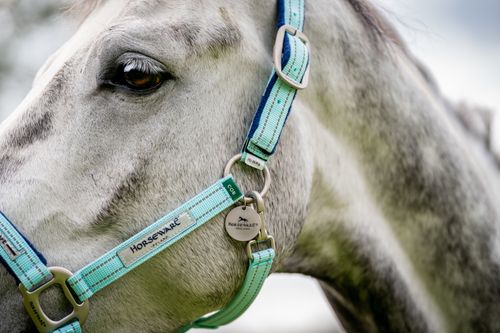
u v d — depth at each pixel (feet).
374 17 5.35
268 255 4.38
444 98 6.19
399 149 5.36
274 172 4.45
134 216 4.16
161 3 4.30
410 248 5.57
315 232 5.14
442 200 5.55
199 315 4.50
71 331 4.04
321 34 4.93
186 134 4.24
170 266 4.28
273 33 4.66
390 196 5.41
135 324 4.34
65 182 4.09
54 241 4.06
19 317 4.03
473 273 5.66
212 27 4.34
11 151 4.15
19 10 10.91
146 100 4.19
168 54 4.17
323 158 4.96
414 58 6.06
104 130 4.15
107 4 4.49
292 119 4.62
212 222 4.32
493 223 5.87
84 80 4.20
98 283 4.11
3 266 4.01
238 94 4.42
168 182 4.20
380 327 5.61
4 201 4.02
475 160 6.05
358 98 5.12
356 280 5.46
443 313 5.71
